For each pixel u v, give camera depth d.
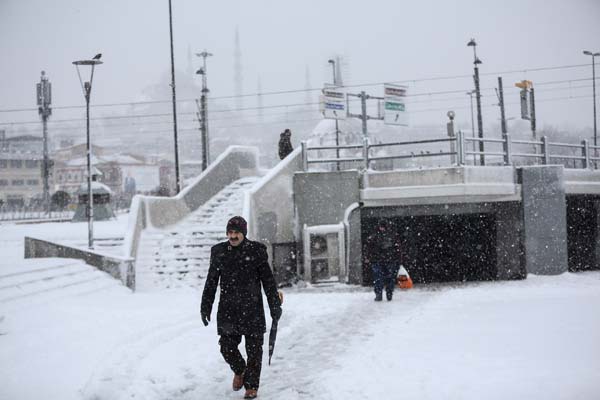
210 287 6.21
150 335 8.97
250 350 6.09
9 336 8.63
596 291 13.45
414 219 23.08
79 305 11.38
